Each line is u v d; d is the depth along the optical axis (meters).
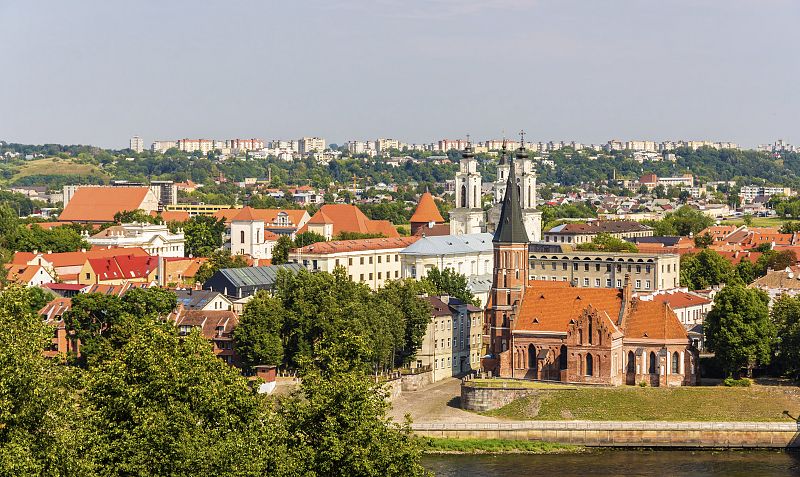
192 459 182.25
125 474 185.38
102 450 183.25
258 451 188.50
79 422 184.50
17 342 184.38
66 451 172.50
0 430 175.62
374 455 195.88
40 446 173.38
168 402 196.38
